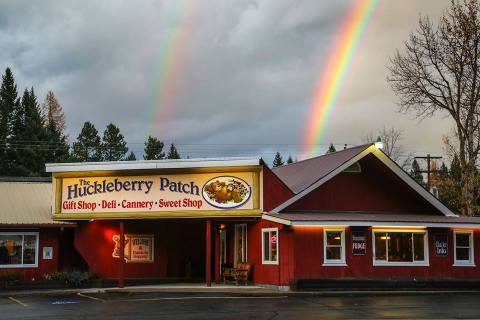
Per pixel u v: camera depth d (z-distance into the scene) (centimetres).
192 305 2166
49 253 3048
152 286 2911
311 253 2681
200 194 2859
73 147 7600
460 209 4241
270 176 2847
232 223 3144
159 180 2909
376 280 2714
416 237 2834
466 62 3916
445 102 4053
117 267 3122
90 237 3088
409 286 2744
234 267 3102
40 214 3117
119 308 2084
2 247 2967
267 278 2778
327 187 2961
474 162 3947
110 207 2942
